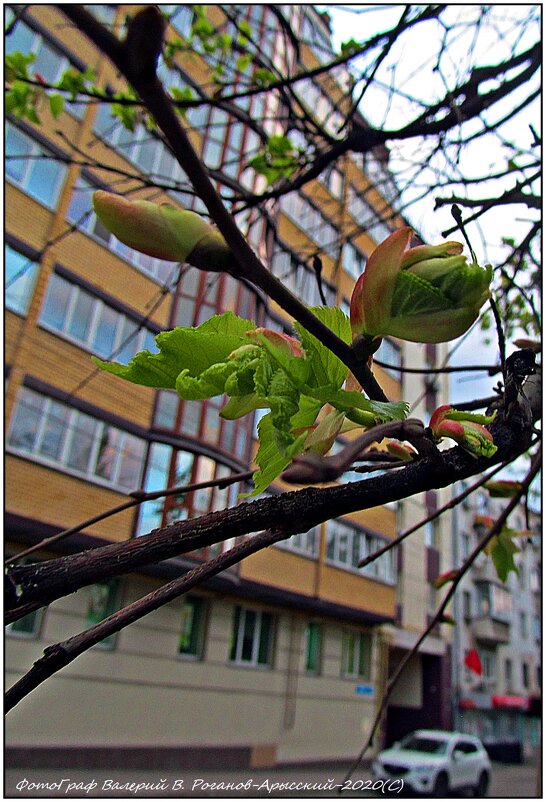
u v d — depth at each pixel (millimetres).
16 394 9523
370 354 769
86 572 696
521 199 2230
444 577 2361
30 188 10266
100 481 10523
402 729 19422
